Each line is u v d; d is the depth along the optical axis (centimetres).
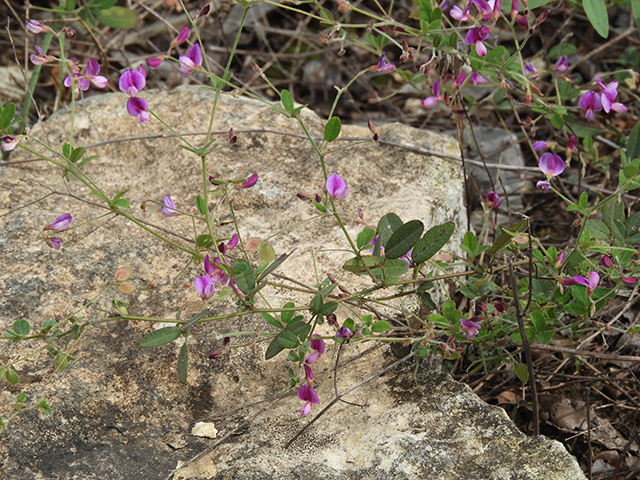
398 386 64
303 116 81
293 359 62
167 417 64
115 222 73
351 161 77
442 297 73
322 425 63
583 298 64
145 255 71
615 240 66
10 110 63
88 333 67
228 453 62
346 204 74
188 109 82
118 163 79
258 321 67
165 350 66
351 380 65
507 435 61
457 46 75
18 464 62
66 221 62
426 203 74
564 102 83
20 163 78
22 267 70
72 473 61
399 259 62
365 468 61
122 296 69
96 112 82
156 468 62
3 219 73
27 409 60
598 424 70
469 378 72
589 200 85
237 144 79
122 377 65
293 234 72
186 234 72
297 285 69
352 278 69
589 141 81
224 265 60
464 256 77
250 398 65
